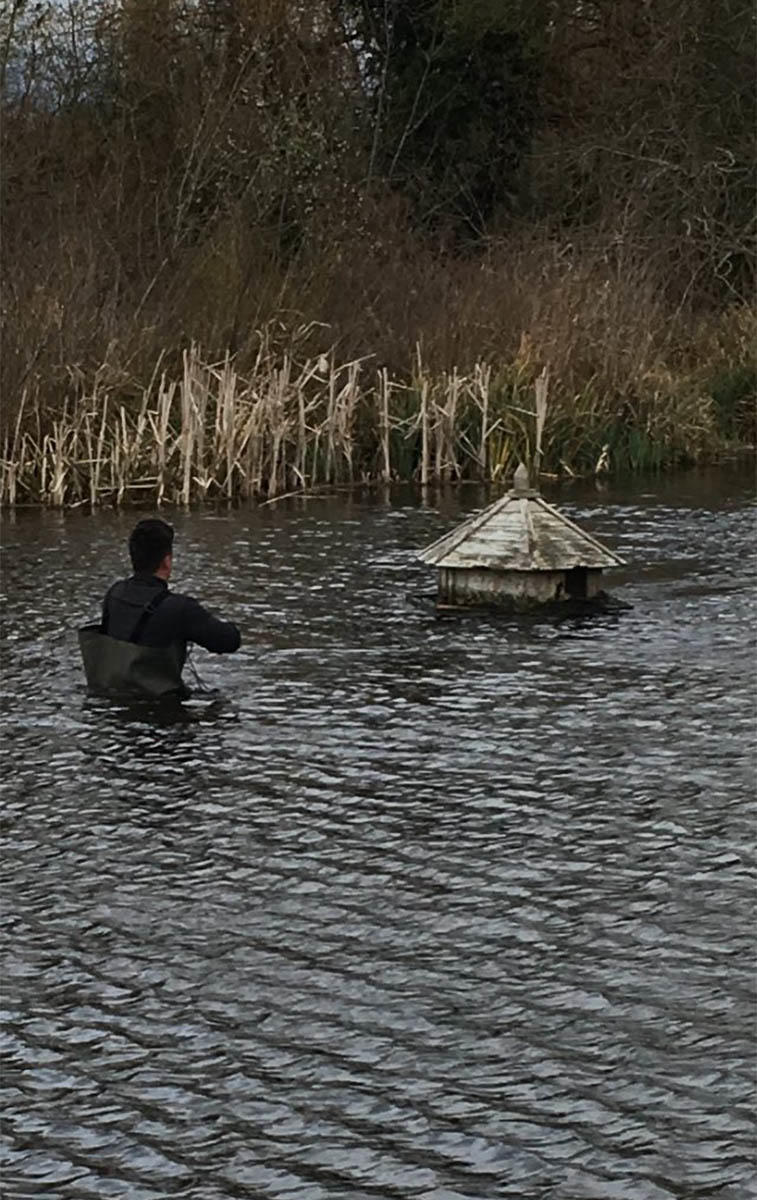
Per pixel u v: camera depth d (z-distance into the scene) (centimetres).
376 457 2286
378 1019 682
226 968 729
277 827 891
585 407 2367
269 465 2183
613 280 2600
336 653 1259
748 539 1750
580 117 3600
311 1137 600
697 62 3434
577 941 751
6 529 1875
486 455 2295
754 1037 664
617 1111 613
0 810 919
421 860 844
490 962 732
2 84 2922
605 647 1274
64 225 2483
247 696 1139
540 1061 648
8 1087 634
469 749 1020
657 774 971
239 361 2269
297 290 2434
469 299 2481
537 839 872
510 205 3541
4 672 1199
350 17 3594
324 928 768
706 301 3117
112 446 2116
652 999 696
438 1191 568
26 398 2105
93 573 1584
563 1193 566
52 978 722
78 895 807
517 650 1266
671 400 2453
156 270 2455
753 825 889
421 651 1265
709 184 3288
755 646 1274
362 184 3231
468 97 3647
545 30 3616
